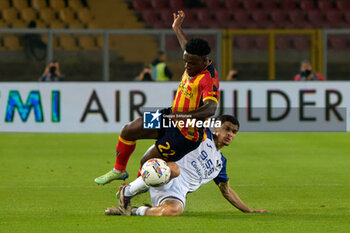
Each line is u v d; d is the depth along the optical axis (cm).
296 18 7662
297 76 5625
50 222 1823
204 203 2331
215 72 1977
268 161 3634
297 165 3466
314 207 2227
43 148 4300
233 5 7731
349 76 6906
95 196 2475
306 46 7088
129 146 2120
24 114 5350
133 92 5388
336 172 3198
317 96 5422
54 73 5506
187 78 2003
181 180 1950
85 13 7244
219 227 1734
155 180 1852
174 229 1702
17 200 2370
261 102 5409
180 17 2334
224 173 2042
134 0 7525
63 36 6712
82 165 3453
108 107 5384
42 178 2973
